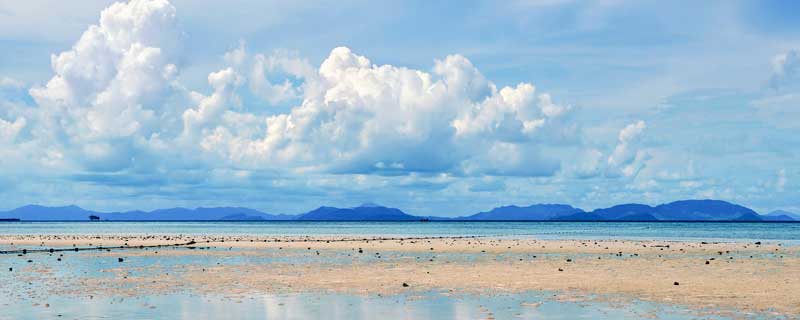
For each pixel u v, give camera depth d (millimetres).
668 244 89500
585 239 115062
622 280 39125
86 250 75312
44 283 38719
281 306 29812
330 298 32156
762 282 37656
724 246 83438
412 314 27750
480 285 37000
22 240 109875
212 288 36062
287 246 84312
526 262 53531
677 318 26531
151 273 44688
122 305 30109
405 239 114625
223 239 111312
